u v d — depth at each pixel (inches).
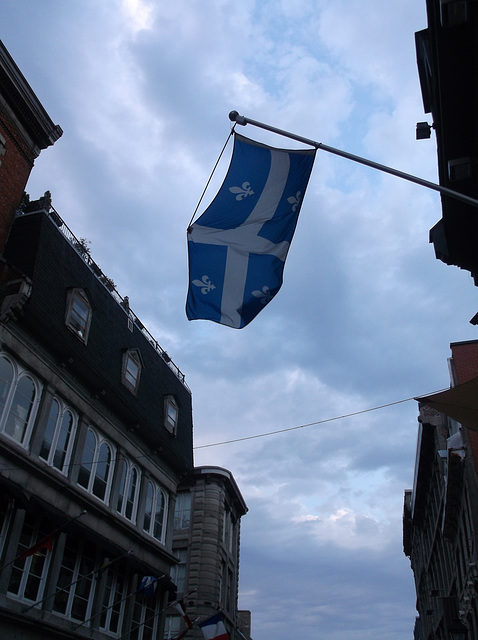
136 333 1150.3
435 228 634.2
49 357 844.6
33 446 776.9
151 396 1125.7
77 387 902.4
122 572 952.9
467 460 1199.6
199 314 429.7
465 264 637.3
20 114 895.7
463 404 450.6
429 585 2021.4
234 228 446.3
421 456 1755.7
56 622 761.0
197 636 1368.1
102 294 1041.5
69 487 820.0
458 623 1360.7
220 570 1530.5
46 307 830.5
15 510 725.9
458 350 1348.4
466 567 1274.6
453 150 546.6
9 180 863.1
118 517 935.7
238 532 1824.6
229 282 434.3
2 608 661.9
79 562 843.4
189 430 1283.2
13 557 701.3
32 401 802.8
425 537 2108.8
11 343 773.9
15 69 869.2
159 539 1091.9
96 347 953.5
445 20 458.9
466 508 1240.2
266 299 430.3
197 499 1598.2
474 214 582.6
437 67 498.6
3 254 859.4
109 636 873.5
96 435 938.7
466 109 516.4
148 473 1079.6
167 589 1061.8
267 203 446.9
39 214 906.7
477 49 474.6
